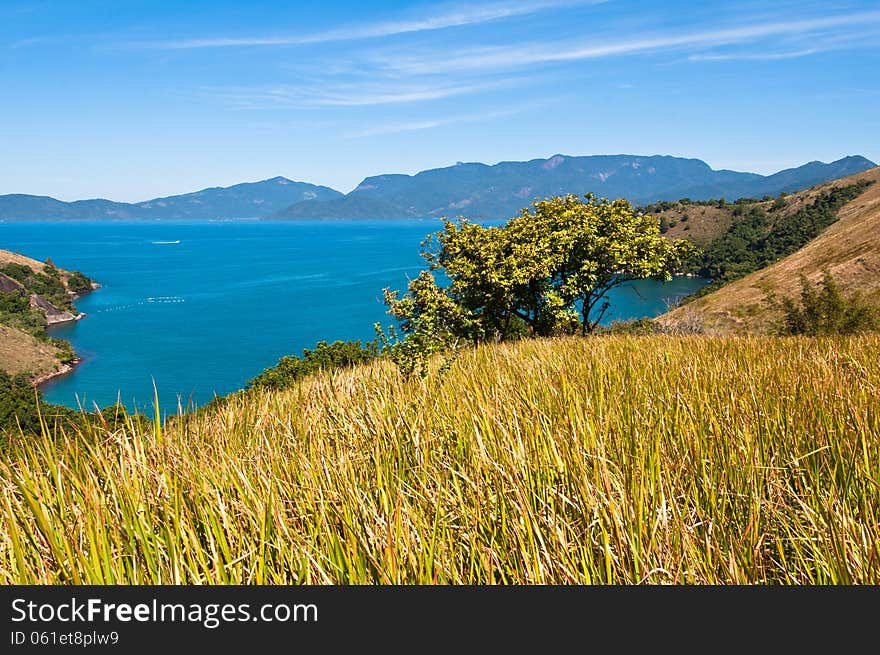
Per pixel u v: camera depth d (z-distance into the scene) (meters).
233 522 3.69
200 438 5.45
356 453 4.94
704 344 12.69
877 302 64.75
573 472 4.06
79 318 167.75
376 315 154.75
